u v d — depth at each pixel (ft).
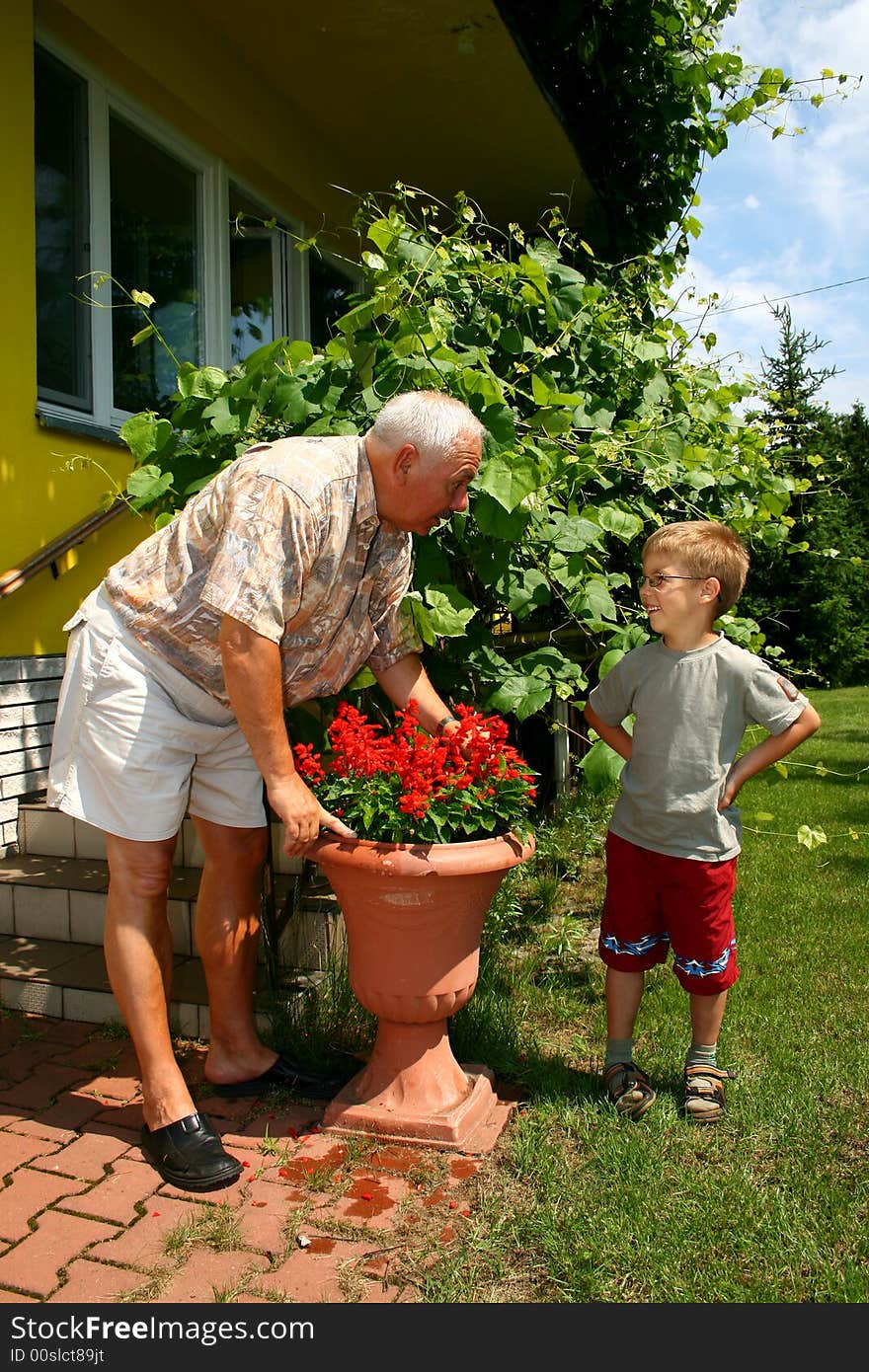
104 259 14.52
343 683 7.80
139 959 6.97
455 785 7.11
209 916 7.84
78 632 7.29
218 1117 7.66
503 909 11.61
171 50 15.10
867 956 11.05
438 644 9.78
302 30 15.81
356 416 8.97
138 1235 6.11
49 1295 5.56
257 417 9.20
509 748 7.72
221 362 17.53
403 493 6.75
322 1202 6.51
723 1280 5.71
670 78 19.21
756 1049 8.77
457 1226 6.23
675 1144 7.23
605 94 19.79
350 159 20.70
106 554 13.92
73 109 14.05
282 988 8.86
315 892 9.73
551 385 10.09
